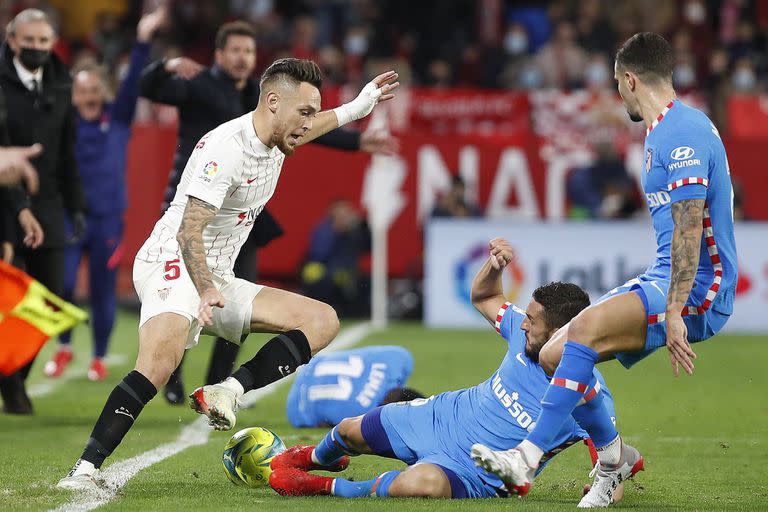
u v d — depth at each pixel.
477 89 70.31
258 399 32.91
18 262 29.08
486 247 53.72
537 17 77.50
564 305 18.52
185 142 27.77
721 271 18.56
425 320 54.03
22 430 26.97
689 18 75.25
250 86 28.38
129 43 69.62
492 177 56.72
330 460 19.89
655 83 18.70
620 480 18.89
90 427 27.48
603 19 72.56
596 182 56.59
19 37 28.45
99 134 36.75
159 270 19.80
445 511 17.36
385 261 56.22
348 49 72.38
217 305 18.39
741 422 29.42
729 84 68.75
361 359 27.70
